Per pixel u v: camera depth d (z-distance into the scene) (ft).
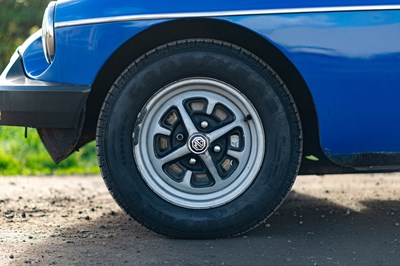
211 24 10.93
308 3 10.75
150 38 11.15
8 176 17.39
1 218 12.63
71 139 11.07
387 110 10.86
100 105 11.69
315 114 11.35
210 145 11.06
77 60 10.82
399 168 11.15
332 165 11.65
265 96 10.96
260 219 11.12
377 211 12.98
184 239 11.18
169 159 11.06
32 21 28.68
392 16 10.77
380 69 10.79
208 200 11.09
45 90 10.85
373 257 10.60
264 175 11.06
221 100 11.03
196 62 10.90
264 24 10.72
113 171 10.98
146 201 11.02
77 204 13.78
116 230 11.80
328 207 13.34
